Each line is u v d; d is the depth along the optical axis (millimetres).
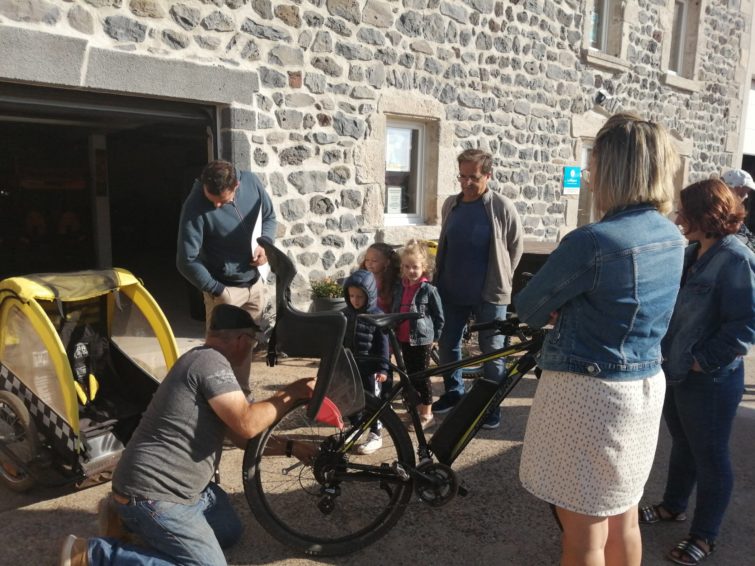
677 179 9023
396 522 2543
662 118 8508
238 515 2701
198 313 6051
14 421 2744
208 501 2320
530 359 2555
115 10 4094
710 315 2285
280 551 2477
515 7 6469
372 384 3256
